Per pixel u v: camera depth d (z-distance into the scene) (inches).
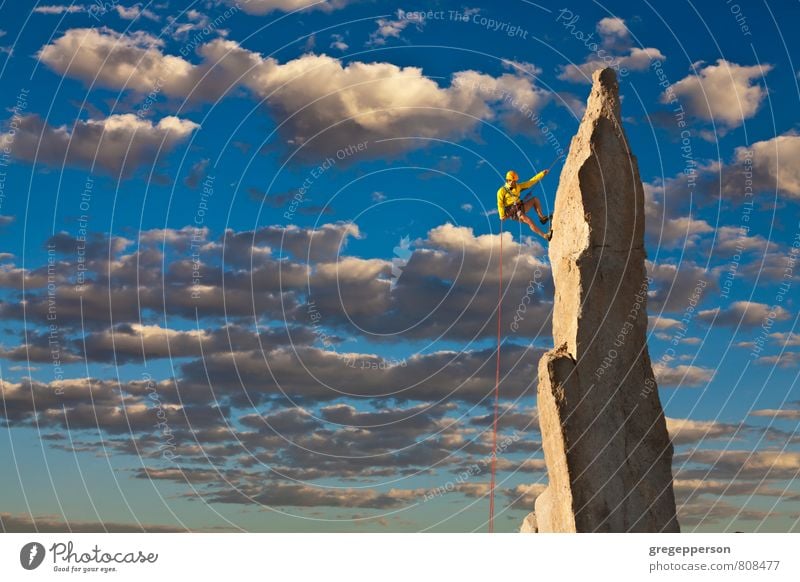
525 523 1216.8
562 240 1196.5
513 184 1288.1
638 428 1118.4
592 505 1090.7
